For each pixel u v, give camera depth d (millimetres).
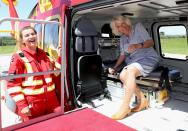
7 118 3799
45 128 2506
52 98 3201
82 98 4117
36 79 2994
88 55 3926
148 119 3340
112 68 4531
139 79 3959
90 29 3887
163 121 3256
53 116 2812
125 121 3299
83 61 3846
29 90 2959
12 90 2850
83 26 3801
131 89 3463
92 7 3141
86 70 3926
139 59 3949
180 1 3309
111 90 4379
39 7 4895
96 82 4168
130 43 4125
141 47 4008
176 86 4930
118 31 4180
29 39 2996
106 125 2566
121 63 4617
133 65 3789
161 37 5531
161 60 5625
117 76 4277
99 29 5133
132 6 3713
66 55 3660
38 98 3014
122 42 4398
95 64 4070
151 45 4051
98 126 2537
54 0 4035
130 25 4102
